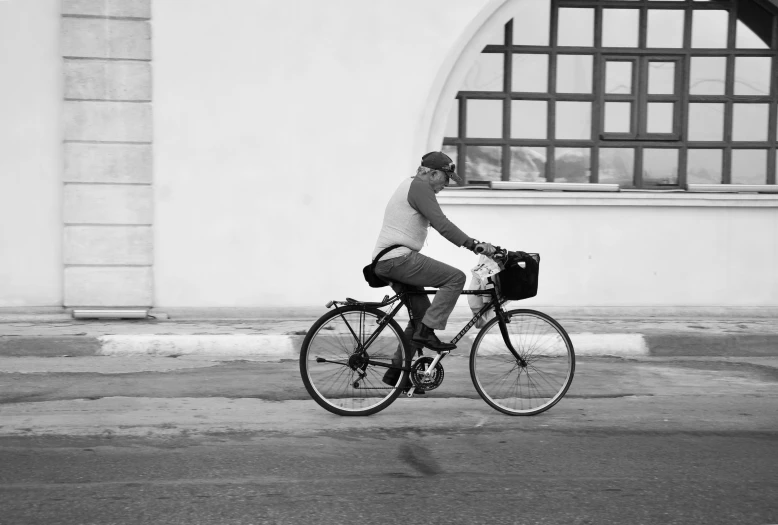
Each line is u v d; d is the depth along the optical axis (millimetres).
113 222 9062
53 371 7156
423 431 5512
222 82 9070
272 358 7863
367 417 5828
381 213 9312
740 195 9578
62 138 8984
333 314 5797
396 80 9219
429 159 5738
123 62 8930
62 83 8938
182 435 5340
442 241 9438
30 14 8852
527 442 5305
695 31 9938
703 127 10023
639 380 7152
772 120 10062
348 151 9242
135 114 8984
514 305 9523
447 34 9211
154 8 8930
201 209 9148
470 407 6148
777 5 9797
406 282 5777
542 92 9828
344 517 4047
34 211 9039
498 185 9641
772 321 9305
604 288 9602
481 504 4234
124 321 8969
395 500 4273
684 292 9672
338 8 9109
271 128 9156
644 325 8945
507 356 5957
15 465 4730
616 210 9555
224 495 4309
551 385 6000
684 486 4531
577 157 9914
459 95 9734
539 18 9750
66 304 9094
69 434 5328
